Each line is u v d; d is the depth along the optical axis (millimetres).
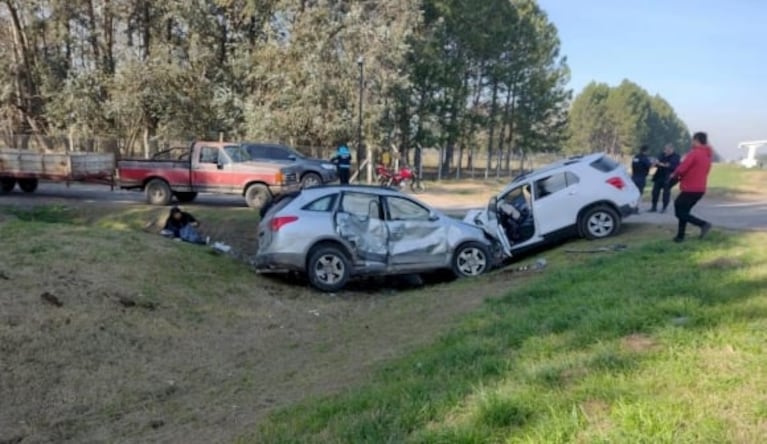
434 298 9609
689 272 7391
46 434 5363
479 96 46406
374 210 11258
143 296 8602
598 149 105188
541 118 53000
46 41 36562
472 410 3865
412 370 5289
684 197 10133
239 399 5871
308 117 31391
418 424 3877
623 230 12664
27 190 20906
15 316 7129
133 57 33562
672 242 10234
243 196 18984
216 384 6461
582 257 10820
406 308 9141
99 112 33406
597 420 3391
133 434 5320
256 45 35000
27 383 6098
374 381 5352
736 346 4297
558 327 5605
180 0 34406
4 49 35969
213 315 8719
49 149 33500
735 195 26406
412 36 34719
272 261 10750
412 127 38281
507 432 3441
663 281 6977
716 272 7215
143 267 9750
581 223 12375
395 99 33781
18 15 35344
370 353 6746
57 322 7238
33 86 36062
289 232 10727
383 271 11156
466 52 42938
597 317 5516
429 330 7242
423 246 11367
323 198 11125
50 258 9367
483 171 50875
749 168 42594
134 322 7781
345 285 11297
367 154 33219
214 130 33781
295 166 19938
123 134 33812
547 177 12656
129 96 31922
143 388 6305
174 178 18984
